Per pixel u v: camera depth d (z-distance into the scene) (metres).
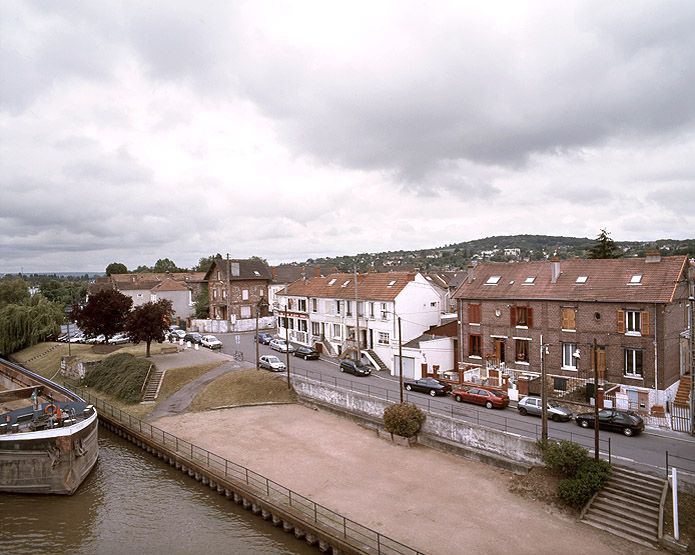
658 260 35.78
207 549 21.86
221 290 78.56
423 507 23.09
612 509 21.45
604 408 32.81
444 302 67.50
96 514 25.52
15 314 71.69
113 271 147.75
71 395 36.03
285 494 24.80
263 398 41.16
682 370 35.88
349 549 19.83
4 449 28.03
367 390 40.19
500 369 40.31
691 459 24.70
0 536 23.55
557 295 37.81
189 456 30.48
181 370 48.03
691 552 18.69
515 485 24.83
